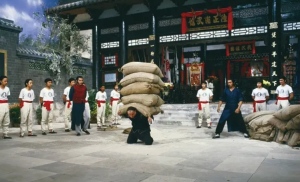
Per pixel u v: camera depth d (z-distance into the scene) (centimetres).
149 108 602
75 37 1478
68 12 1577
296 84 1494
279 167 376
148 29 1439
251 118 695
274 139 620
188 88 1722
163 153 481
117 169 371
